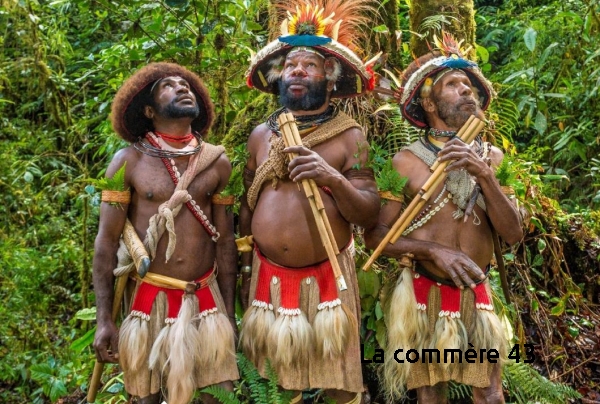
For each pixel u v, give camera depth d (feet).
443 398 9.81
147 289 9.36
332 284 9.34
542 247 12.80
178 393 9.06
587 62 16.62
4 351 14.70
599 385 12.30
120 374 11.76
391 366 9.81
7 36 19.81
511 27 20.58
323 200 9.30
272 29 13.41
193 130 10.00
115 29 19.31
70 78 20.68
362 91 10.12
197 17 13.12
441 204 9.37
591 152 17.67
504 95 17.85
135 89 9.43
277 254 9.37
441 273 9.46
